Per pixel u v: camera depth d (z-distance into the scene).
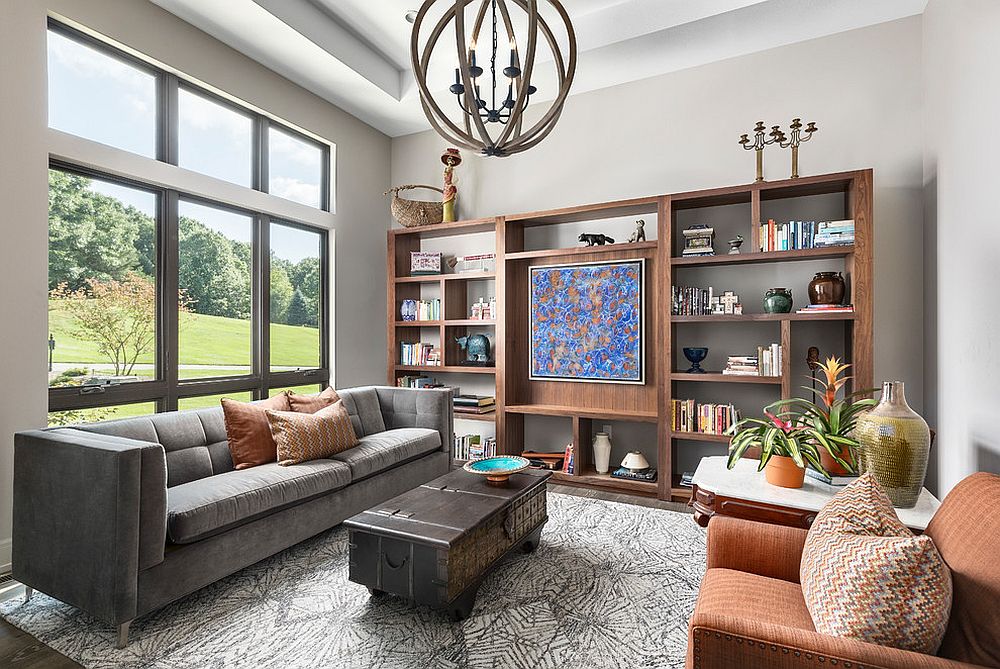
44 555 2.21
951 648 1.17
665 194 4.11
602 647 2.02
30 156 2.78
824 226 3.44
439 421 4.17
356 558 2.26
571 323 4.49
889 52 3.61
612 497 3.93
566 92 2.48
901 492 1.94
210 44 3.75
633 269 4.23
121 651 1.99
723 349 4.06
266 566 2.73
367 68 4.41
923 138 3.50
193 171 3.65
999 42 2.33
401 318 5.21
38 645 2.02
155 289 3.52
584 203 4.61
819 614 1.26
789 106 3.88
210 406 3.87
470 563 2.25
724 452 4.05
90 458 2.08
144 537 2.06
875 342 3.61
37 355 2.82
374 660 1.94
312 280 4.80
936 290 3.24
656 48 4.22
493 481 2.80
